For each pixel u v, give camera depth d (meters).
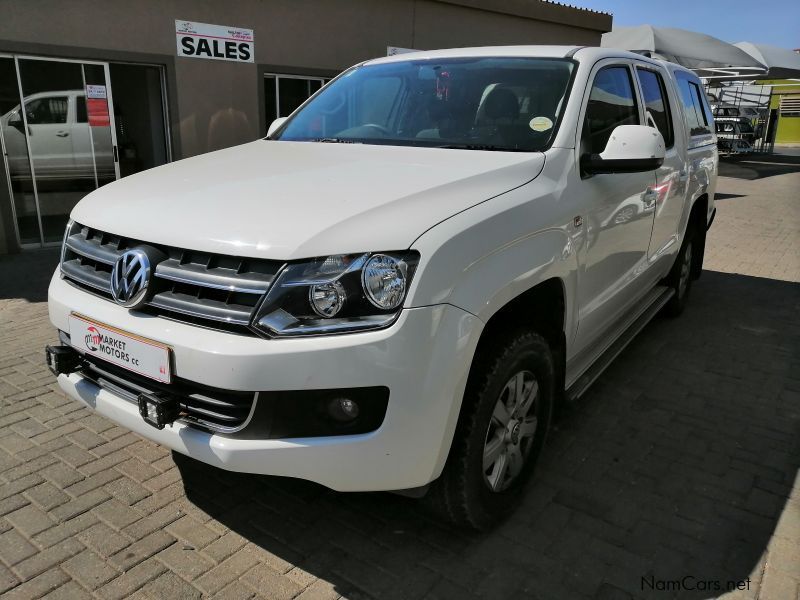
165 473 2.98
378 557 2.46
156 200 2.42
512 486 2.68
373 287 1.96
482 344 2.35
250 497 2.81
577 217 2.76
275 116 9.83
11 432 3.30
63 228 8.18
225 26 8.76
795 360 4.53
